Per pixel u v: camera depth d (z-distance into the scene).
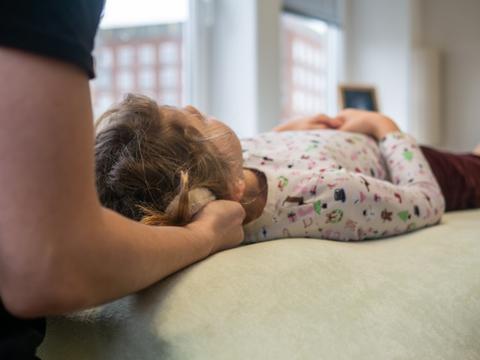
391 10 3.09
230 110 2.20
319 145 1.10
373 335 0.54
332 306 0.56
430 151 1.45
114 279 0.45
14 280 0.39
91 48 0.41
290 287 0.58
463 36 3.20
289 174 0.89
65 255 0.39
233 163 0.79
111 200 0.68
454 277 0.67
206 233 0.64
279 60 2.25
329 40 3.08
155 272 0.52
